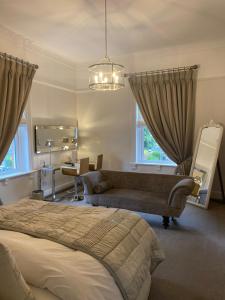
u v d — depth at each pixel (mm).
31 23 3465
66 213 2043
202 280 2109
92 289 1195
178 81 4543
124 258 1526
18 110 3734
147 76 4789
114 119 5375
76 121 5734
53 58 4852
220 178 4277
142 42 4281
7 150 3594
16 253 1308
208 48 4375
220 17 3350
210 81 4434
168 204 3162
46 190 4727
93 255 1411
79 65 5586
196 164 4371
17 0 2844
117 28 3666
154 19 3385
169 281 2098
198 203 4137
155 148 5113
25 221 1848
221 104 4387
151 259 1957
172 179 3672
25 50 4102
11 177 3883
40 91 4527
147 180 3840
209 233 3062
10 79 3600
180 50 4582
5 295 1087
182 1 2912
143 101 4852
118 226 1811
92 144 5668
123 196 3496
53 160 4949
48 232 1623
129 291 1419
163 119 4680
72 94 5574
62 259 1305
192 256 2510
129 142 5258
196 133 4621
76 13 3180
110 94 5359
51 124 4859
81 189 5273
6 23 3465
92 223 1809
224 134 4328
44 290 1184
